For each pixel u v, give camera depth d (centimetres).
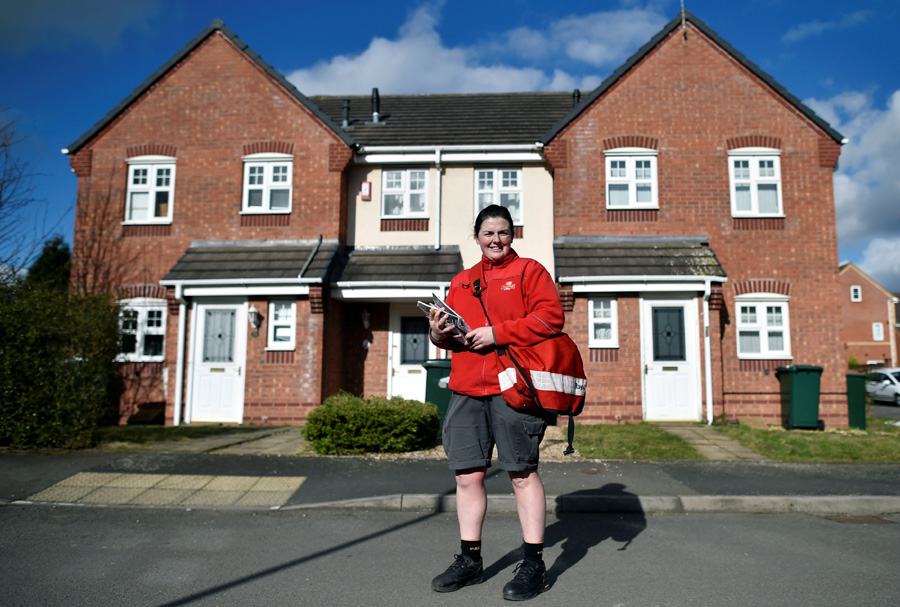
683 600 365
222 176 1334
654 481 676
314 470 727
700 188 1276
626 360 1175
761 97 1291
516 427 352
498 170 1359
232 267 1243
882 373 2609
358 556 457
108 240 1335
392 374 1322
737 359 1224
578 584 391
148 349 1305
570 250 1245
